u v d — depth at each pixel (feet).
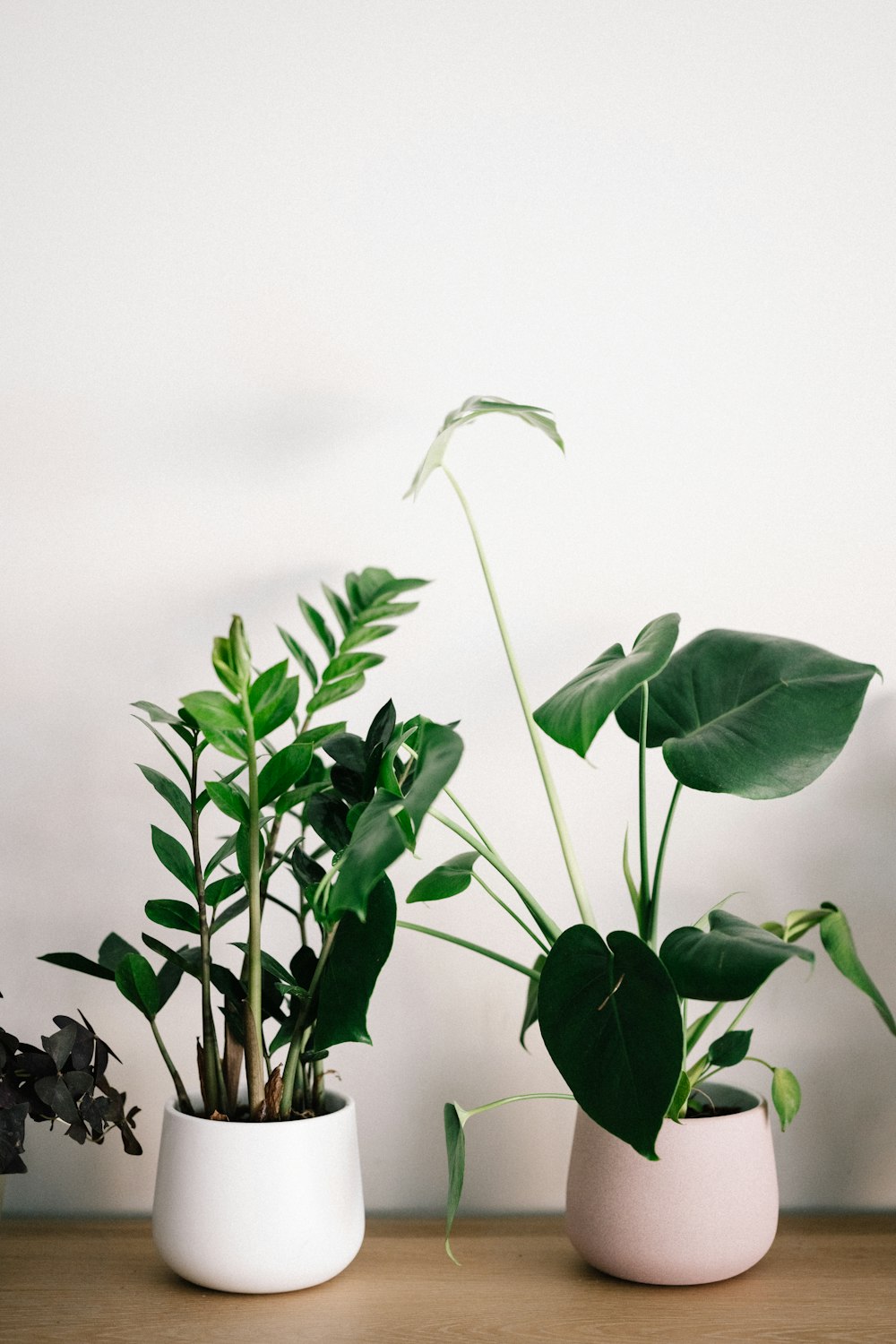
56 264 5.37
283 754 4.49
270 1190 4.54
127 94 5.40
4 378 5.35
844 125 5.47
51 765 5.34
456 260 5.42
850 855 5.39
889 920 5.39
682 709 4.66
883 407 5.44
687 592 5.41
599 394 5.43
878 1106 5.36
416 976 5.35
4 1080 4.55
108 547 5.36
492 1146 5.33
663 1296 4.64
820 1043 5.36
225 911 4.76
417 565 5.39
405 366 5.41
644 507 5.42
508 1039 5.35
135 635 5.36
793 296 5.45
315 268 5.41
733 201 5.46
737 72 5.47
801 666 4.54
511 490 5.41
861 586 5.42
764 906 5.39
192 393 5.38
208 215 5.40
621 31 5.46
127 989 4.70
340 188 5.41
